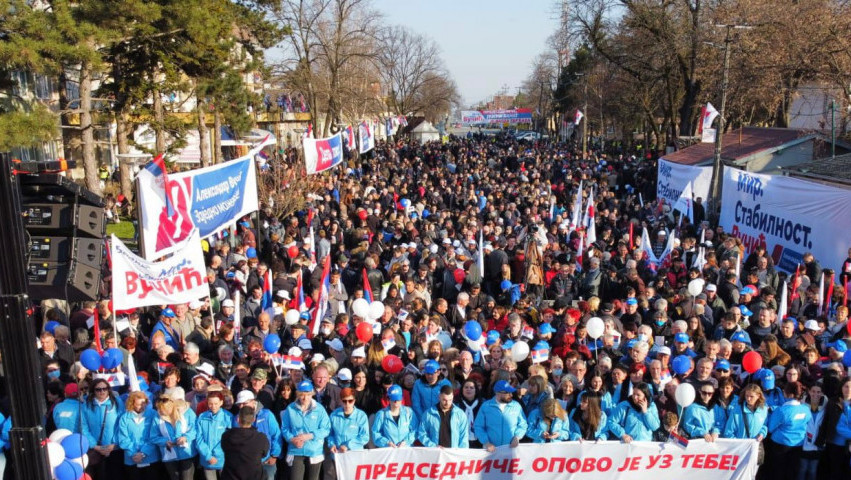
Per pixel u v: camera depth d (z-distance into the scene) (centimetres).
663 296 1081
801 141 2347
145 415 674
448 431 687
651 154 4066
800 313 1073
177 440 660
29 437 423
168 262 808
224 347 803
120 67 2095
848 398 700
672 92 4016
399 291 1145
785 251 1502
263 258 1436
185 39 2014
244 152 3250
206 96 2303
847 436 695
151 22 1756
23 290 416
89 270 625
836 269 1333
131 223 2134
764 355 812
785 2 2902
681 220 1827
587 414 692
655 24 3522
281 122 4772
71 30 1380
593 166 3697
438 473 680
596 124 6869
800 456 710
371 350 797
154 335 823
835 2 2723
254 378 713
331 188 2359
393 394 681
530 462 687
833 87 2517
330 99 4181
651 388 716
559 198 2559
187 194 1026
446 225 1625
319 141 1986
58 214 620
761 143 2470
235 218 1157
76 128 2016
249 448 628
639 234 1738
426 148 5212
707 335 990
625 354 841
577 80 6625
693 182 2172
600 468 691
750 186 1659
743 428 701
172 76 1958
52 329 830
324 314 998
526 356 793
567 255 1387
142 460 668
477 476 686
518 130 14012
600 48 3884
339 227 1659
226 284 1110
